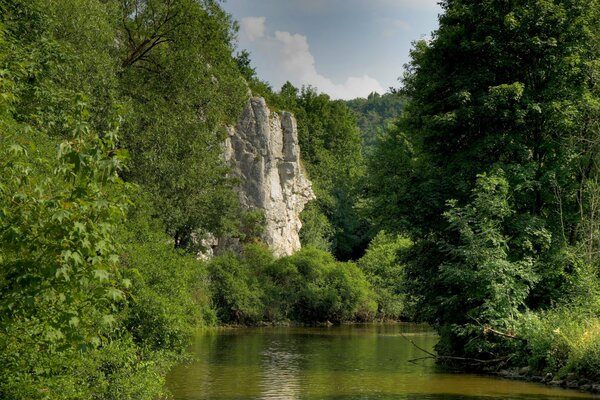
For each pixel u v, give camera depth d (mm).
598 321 21047
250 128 67938
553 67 24875
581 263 24219
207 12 34938
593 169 26578
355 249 89562
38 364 10336
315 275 62938
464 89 25016
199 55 34281
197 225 39188
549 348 20844
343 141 105625
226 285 55062
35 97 18750
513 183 24438
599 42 25766
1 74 9102
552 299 24500
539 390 18344
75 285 7789
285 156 73438
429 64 28203
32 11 21406
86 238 7566
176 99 33344
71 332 8328
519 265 23234
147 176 30359
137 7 34656
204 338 40344
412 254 27328
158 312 19016
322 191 90125
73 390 11328
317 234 80812
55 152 14617
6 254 8234
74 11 26516
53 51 21031
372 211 28297
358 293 63094
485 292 22844
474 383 19812
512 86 23656
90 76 26234
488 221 23438
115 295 7887
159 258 21406
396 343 36688
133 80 33344
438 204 25125
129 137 29750
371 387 18984
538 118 25688
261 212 65125
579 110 25688
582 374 19125
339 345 35125
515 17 24953
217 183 42531
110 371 14148
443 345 27250
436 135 26703
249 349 32125
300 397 17000
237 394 17484
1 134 9094
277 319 58312
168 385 19188
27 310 8102
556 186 24688
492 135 24828
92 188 7840
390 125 45625
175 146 31625
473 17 25938
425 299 26875
